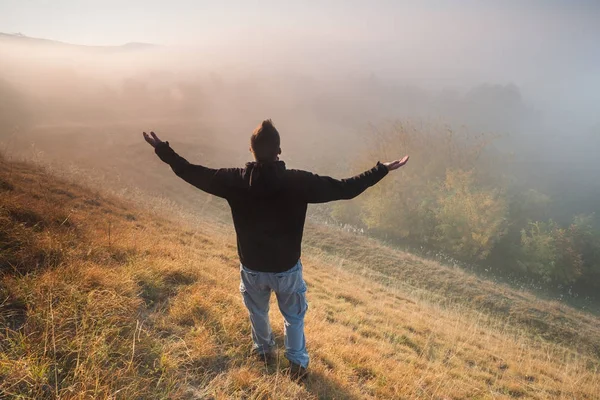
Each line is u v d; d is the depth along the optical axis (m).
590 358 12.88
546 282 28.20
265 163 2.31
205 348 3.04
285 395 2.77
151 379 2.51
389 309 9.49
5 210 4.73
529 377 6.75
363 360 4.15
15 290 3.00
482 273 26.94
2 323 2.63
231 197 2.38
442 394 4.12
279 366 3.11
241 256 2.58
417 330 7.73
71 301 3.03
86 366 2.41
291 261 2.53
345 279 13.16
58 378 2.31
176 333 3.25
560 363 9.48
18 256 3.61
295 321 2.85
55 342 2.52
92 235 5.30
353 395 3.14
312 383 3.06
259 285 2.63
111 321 2.96
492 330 12.23
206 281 4.82
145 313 3.44
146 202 15.02
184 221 13.91
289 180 2.30
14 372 2.17
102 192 12.75
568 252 27.42
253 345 3.19
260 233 2.41
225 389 2.66
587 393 6.71
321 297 8.58
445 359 6.21
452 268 24.42
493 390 5.30
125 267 4.16
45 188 9.47
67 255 3.98
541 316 17.20
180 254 6.15
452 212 28.58
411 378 4.12
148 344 2.91
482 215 27.72
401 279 19.20
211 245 10.53
